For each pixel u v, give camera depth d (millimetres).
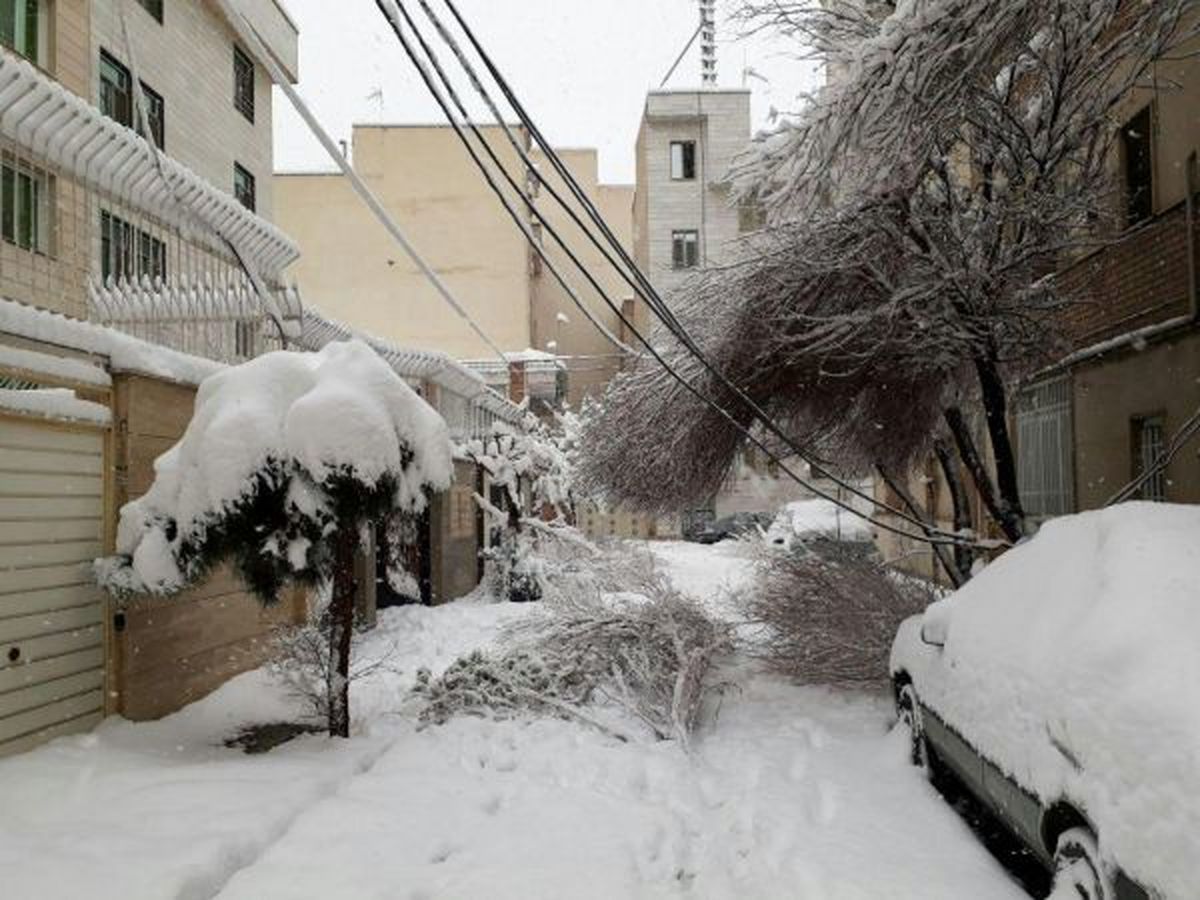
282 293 9891
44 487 6676
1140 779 3012
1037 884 4590
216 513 6539
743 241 9305
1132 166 11477
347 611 7391
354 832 5121
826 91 7605
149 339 8234
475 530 20031
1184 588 3605
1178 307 10375
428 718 8031
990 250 8484
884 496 21266
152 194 7613
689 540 34844
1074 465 13539
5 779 5668
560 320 41344
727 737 7777
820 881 4352
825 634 9289
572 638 8883
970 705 4727
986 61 7016
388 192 36188
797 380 9906
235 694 8758
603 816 5719
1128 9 8039
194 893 4320
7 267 6500
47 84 6082
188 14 18516
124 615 7418
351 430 6609
